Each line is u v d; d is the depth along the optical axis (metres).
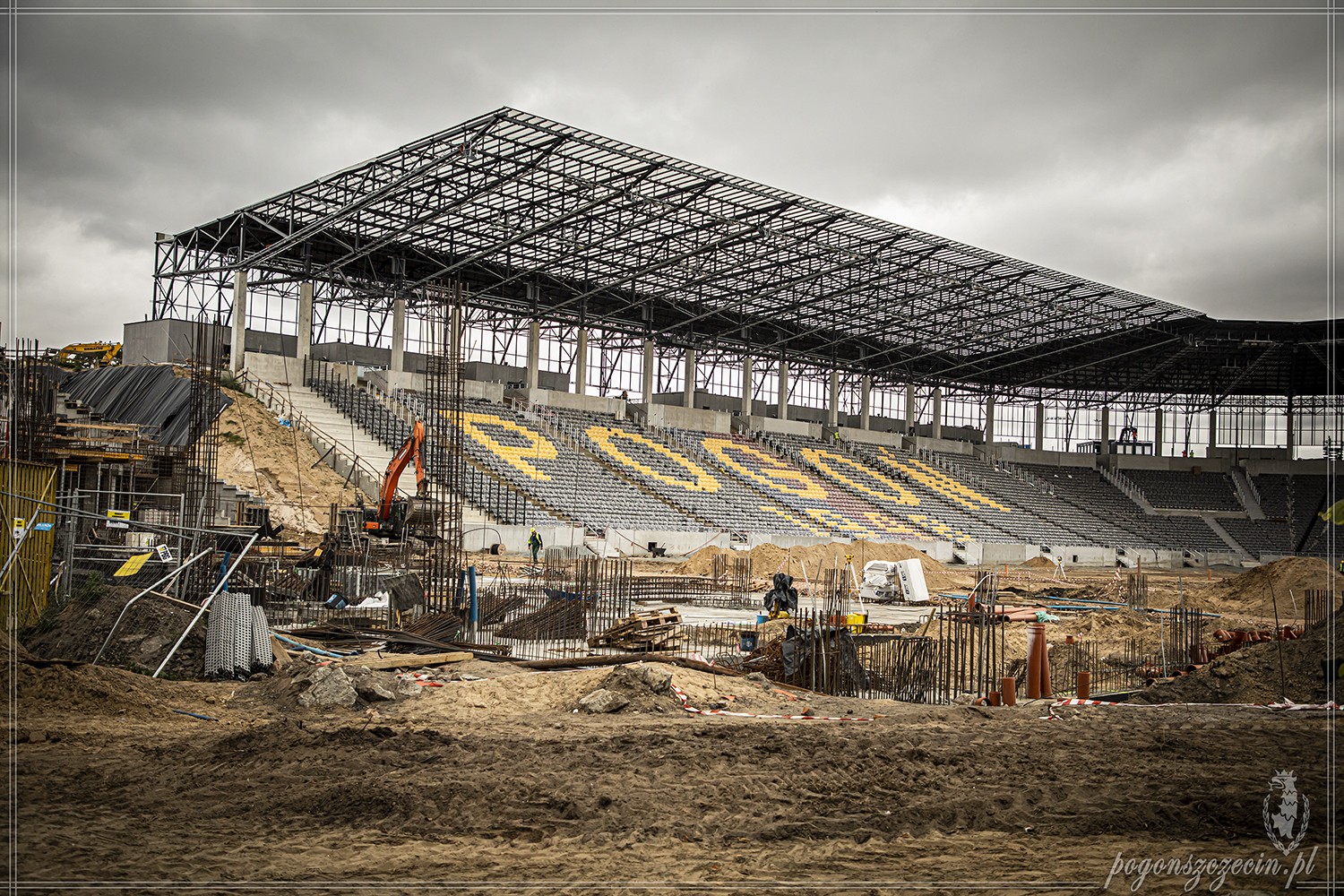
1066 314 67.38
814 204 48.09
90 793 11.25
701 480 67.06
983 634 21.53
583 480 60.31
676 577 42.00
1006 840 10.34
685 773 12.42
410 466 49.88
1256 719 16.62
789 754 13.35
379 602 26.38
